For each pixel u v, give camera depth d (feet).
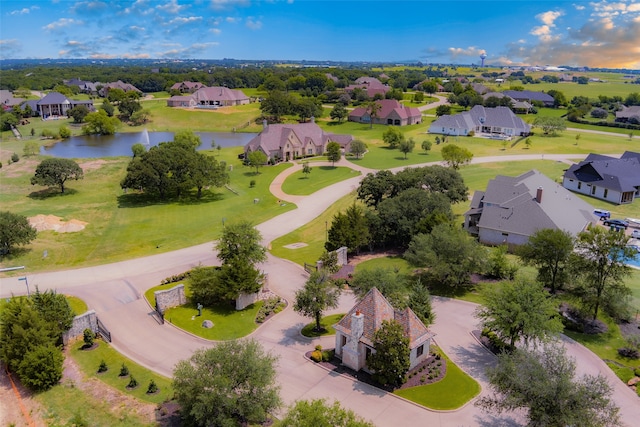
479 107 626.64
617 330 167.84
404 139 546.67
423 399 132.16
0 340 147.13
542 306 144.77
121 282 210.38
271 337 167.12
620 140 556.51
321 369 147.33
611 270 169.78
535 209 247.91
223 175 358.23
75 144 580.30
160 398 132.36
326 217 309.63
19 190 359.46
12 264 228.84
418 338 144.77
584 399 106.11
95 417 126.00
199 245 257.96
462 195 296.10
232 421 110.73
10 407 132.87
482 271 201.36
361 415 125.80
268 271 224.53
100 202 337.52
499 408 122.83
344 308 188.96
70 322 161.17
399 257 240.94
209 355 118.32
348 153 510.58
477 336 165.07
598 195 348.79
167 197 354.33
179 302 191.42
